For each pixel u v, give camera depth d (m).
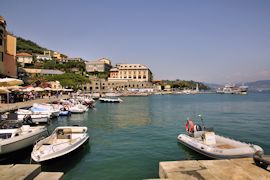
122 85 143.00
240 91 177.12
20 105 31.33
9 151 12.39
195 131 16.36
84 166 12.39
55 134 15.09
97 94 90.06
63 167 12.21
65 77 94.06
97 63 161.38
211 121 31.67
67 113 33.88
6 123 16.45
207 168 7.27
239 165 7.51
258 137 20.69
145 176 11.05
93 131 23.31
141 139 19.25
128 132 22.72
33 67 122.69
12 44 51.56
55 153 11.82
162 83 195.62
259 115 38.91
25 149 13.82
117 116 36.91
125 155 14.48
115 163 12.94
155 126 26.77
